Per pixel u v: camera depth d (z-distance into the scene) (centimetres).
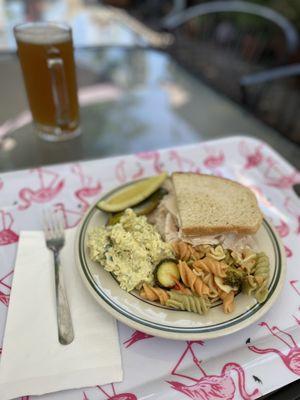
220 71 218
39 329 69
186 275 73
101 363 64
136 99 163
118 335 69
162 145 135
